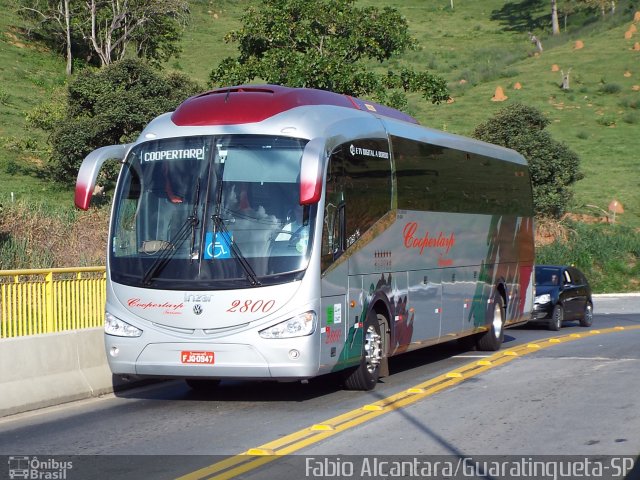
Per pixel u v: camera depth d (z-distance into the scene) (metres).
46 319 12.33
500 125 43.81
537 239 41.69
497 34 113.12
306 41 31.92
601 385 13.06
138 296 11.29
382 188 13.42
